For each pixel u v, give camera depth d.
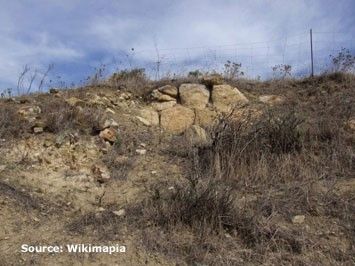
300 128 7.11
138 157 6.82
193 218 5.06
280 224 5.12
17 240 4.65
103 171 6.18
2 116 6.90
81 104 7.64
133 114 8.25
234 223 5.02
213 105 8.72
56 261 4.43
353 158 6.55
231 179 6.08
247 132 6.78
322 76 9.59
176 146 7.34
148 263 4.52
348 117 7.82
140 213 5.28
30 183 5.68
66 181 5.90
